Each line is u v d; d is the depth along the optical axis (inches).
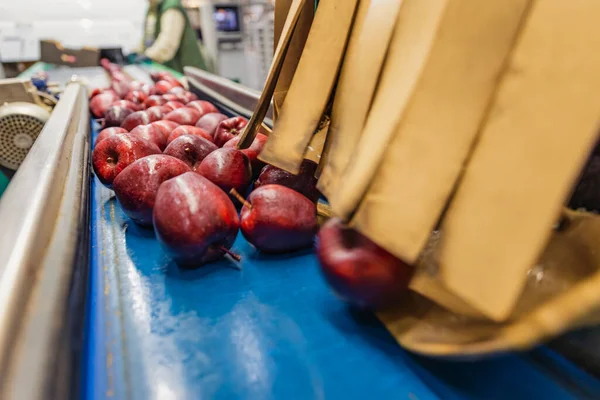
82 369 9.1
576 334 9.1
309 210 14.5
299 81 14.4
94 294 12.4
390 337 10.7
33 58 108.4
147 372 9.7
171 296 12.5
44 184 13.3
